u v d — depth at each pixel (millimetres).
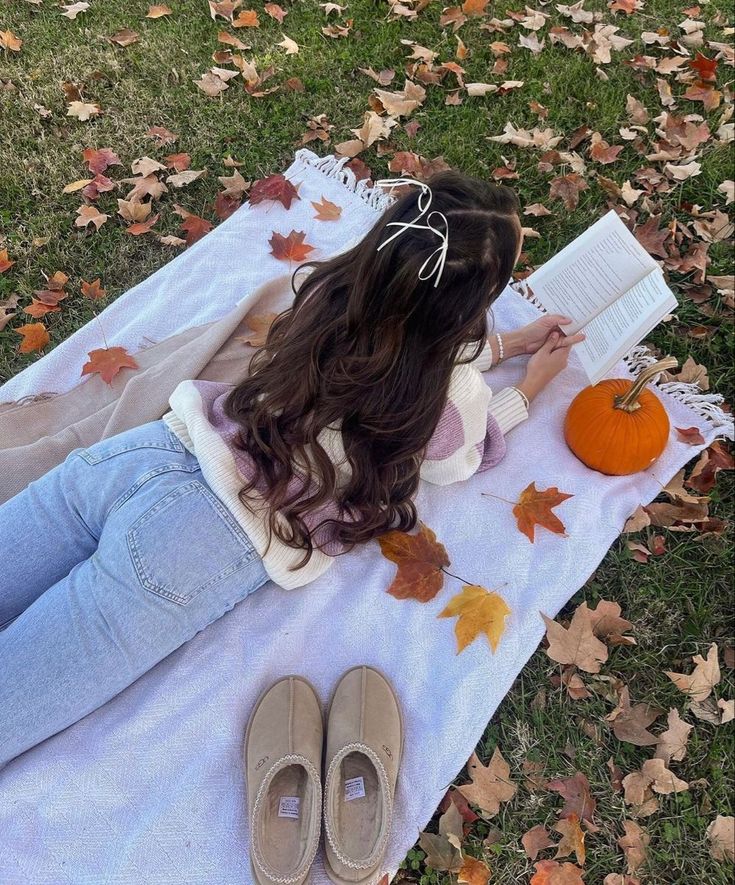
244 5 3287
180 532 1476
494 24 3162
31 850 1492
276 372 1404
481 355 2104
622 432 1886
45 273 2514
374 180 2781
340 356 1336
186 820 1526
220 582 1529
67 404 2068
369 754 1500
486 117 2926
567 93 3002
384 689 1645
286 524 1541
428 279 1245
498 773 1672
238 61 3055
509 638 1757
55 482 1604
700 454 2100
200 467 1531
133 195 2648
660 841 1640
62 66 3084
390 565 1844
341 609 1785
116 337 2252
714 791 1691
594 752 1732
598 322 1962
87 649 1456
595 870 1608
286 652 1724
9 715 1427
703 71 3004
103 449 1610
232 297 2330
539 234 2592
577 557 1879
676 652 1861
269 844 1451
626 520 1955
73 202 2699
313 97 2998
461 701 1670
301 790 1533
